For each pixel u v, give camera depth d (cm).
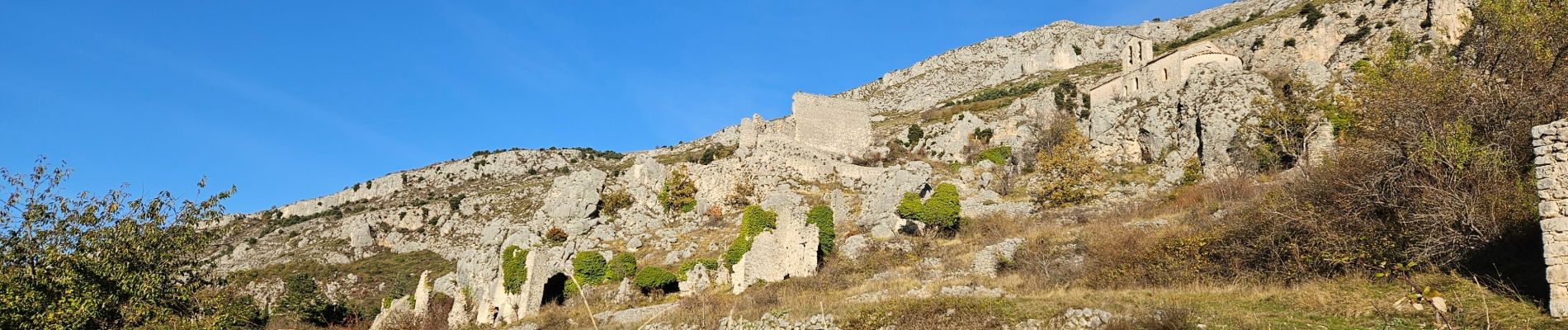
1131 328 1978
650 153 13162
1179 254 2727
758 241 3819
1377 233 2303
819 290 3322
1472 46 3512
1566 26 2859
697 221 5781
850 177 6228
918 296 2838
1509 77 2805
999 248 3634
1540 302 1636
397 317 4675
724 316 2938
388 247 8619
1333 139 4612
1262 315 1975
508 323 3834
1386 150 2584
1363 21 7494
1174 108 6069
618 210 6406
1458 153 2259
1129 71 7144
